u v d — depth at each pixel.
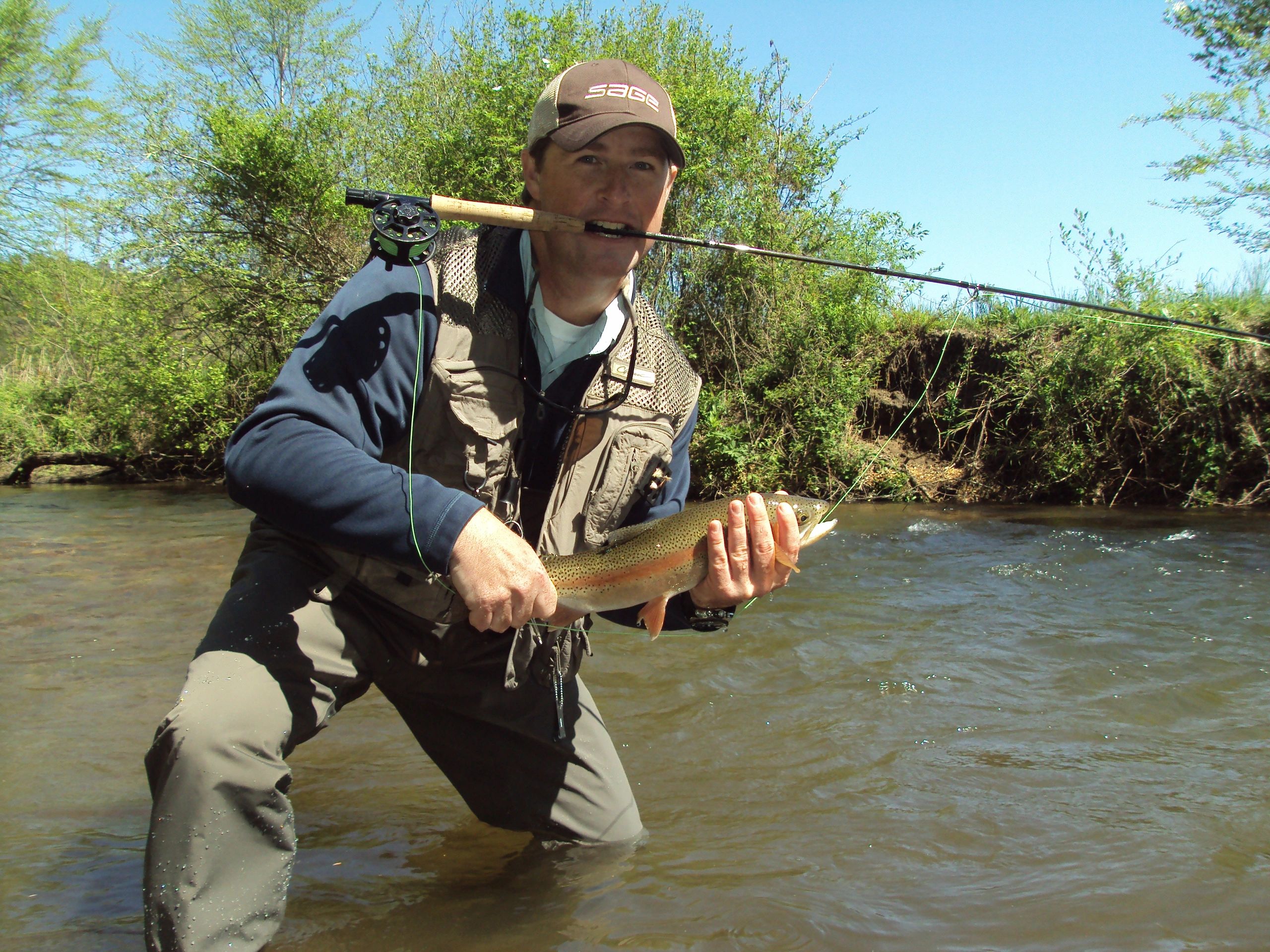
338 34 9.84
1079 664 2.42
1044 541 4.43
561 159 1.40
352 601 1.34
